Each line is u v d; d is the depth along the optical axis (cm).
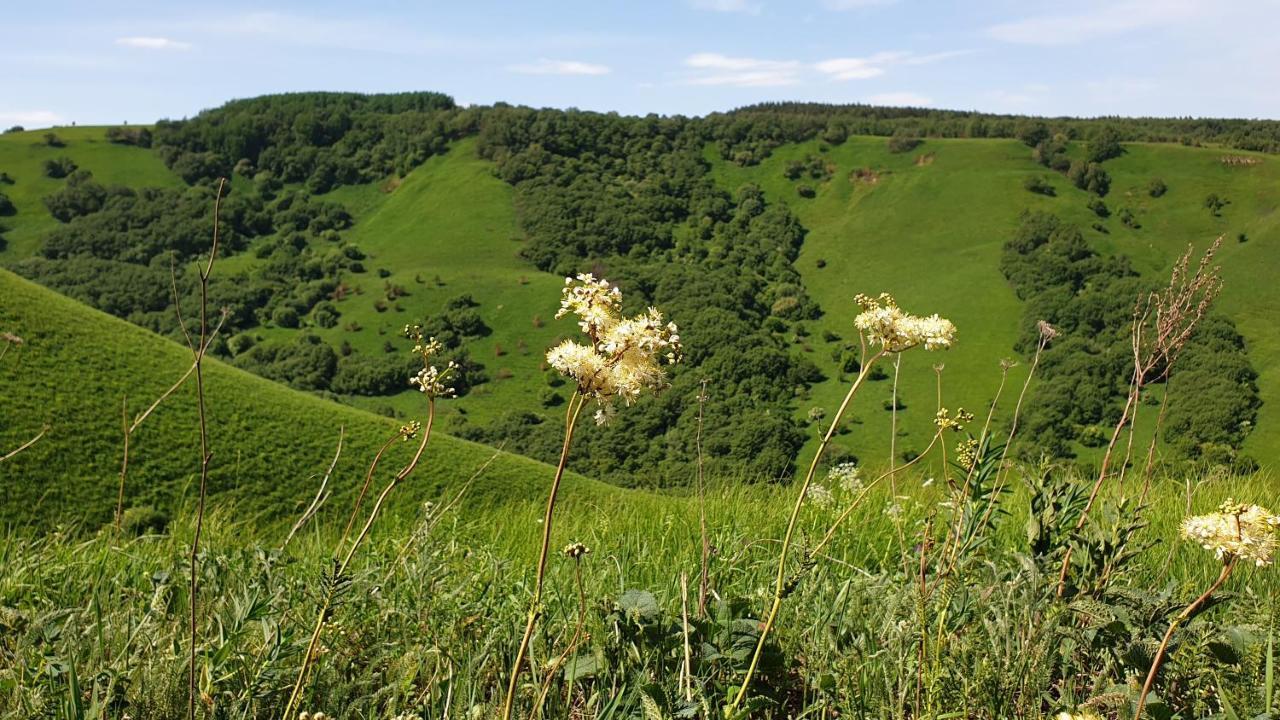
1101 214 15000
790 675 292
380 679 268
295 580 338
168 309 14700
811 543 371
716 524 548
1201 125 19088
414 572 325
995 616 269
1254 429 5072
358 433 4059
